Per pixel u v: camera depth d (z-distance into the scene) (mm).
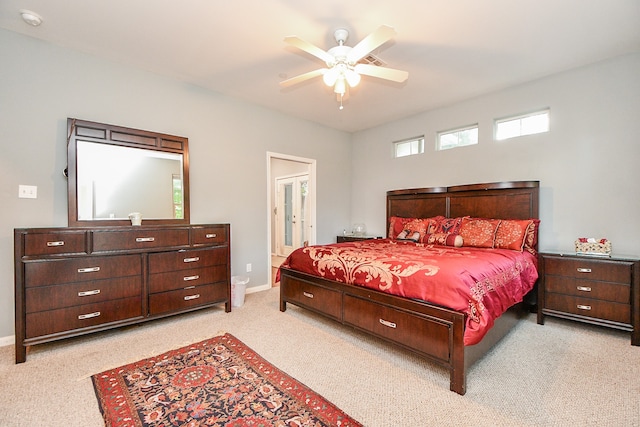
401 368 2098
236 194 3951
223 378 1955
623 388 1838
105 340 2531
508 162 3658
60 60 2705
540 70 3178
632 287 2492
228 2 2109
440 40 2582
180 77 3354
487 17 2266
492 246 3254
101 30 2459
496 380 1941
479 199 3809
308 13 2229
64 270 2336
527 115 3561
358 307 2453
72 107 2768
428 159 4461
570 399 1734
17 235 2162
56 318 2301
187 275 2992
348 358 2236
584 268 2732
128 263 2635
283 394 1788
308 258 2986
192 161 3545
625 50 2787
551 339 2572
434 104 4152
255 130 4152
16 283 2154
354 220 5598
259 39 2590
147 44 2674
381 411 1644
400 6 2145
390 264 2289
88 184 2791
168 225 2938
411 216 4531
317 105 4207
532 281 2859
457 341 1821
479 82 3459
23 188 2541
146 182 3143
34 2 2107
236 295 3502
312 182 5004
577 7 2145
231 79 3398
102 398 1740
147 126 3205
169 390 1822
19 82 2523
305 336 2627
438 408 1669
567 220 3229
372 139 5277
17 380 1936
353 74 2408
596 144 3043
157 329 2777
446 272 1987
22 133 2537
